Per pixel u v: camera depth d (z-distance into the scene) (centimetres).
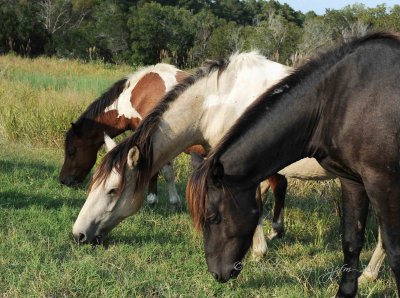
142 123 388
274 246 476
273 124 309
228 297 352
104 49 3191
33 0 4231
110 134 557
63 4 4141
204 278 378
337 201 544
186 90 396
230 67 407
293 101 311
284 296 353
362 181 308
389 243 299
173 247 438
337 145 305
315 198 595
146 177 394
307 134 316
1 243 417
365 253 470
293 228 526
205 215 302
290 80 316
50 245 419
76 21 4275
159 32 2950
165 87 505
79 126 560
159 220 519
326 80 308
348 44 307
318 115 312
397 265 300
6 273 361
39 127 859
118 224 447
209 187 301
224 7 6688
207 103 400
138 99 522
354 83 297
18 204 536
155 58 3022
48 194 576
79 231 406
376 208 298
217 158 302
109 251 415
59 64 2141
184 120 397
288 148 316
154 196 568
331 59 308
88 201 405
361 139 292
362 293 378
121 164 385
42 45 3200
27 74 1667
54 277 354
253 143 307
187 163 711
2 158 736
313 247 475
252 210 311
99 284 353
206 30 2806
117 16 3150
